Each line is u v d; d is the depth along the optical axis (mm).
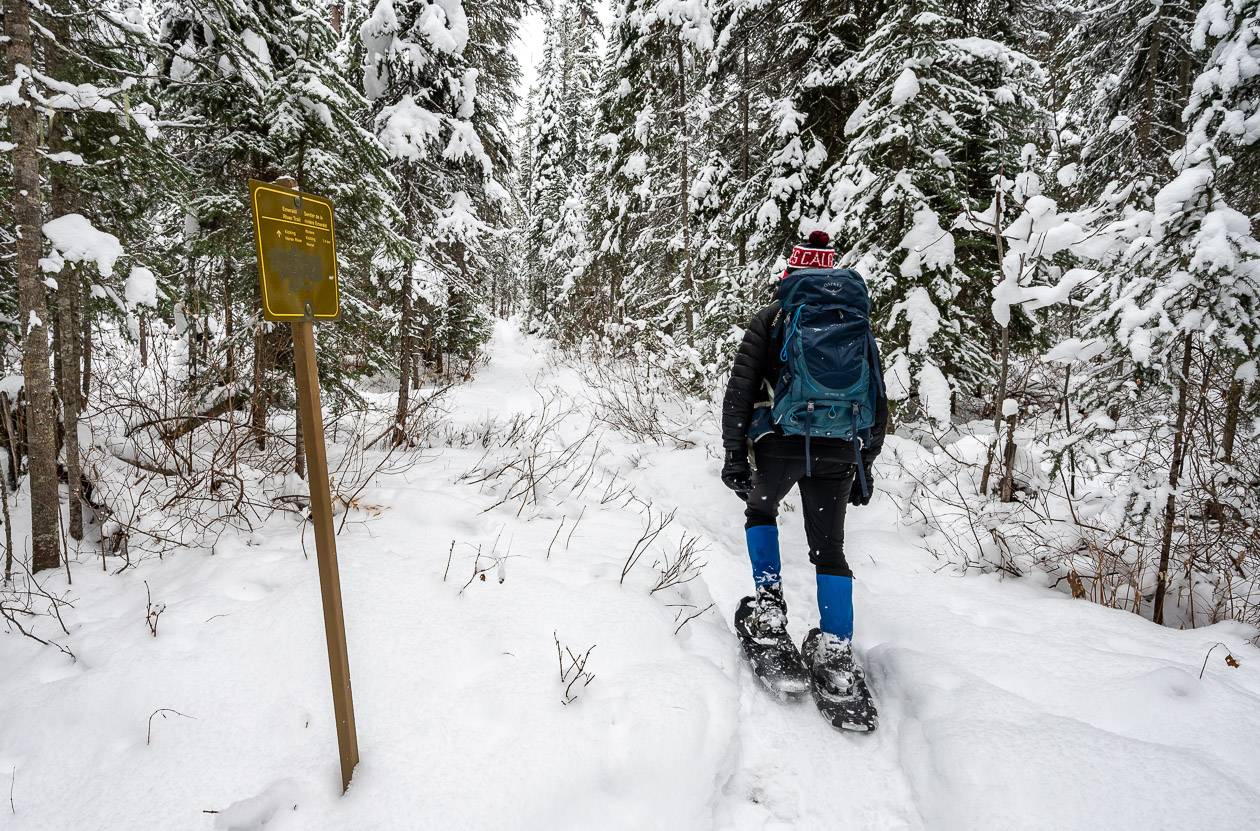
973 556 3547
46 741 1926
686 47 9906
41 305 2988
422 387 10961
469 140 8227
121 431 5055
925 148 5242
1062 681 2244
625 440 6871
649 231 12750
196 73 4680
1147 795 1651
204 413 5098
